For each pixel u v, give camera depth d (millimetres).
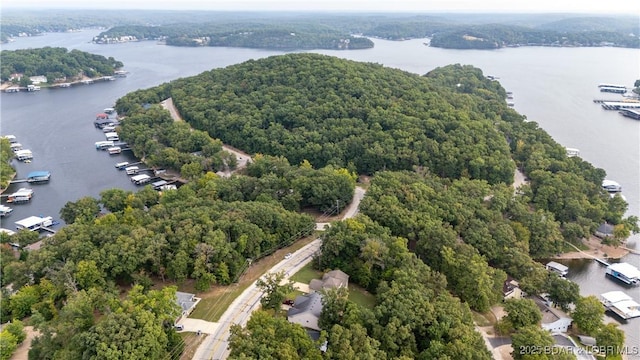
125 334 103375
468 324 124688
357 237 152625
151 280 139375
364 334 112500
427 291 130875
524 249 167625
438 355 110938
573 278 169875
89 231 149625
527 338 117875
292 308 128875
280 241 166000
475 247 163125
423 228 164375
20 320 128250
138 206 196375
